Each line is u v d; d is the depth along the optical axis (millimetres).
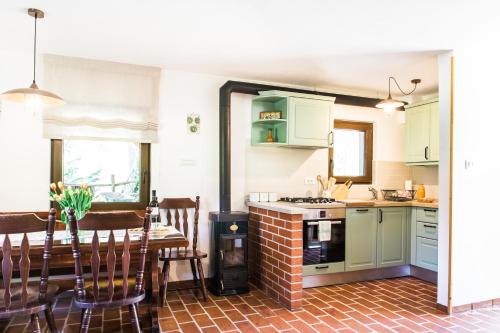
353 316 2729
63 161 3221
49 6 2182
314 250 3457
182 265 3510
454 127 2848
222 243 3219
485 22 2377
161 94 3477
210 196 3641
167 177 3479
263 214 3402
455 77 2861
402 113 4641
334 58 3139
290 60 3205
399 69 3447
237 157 3771
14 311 1771
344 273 3645
